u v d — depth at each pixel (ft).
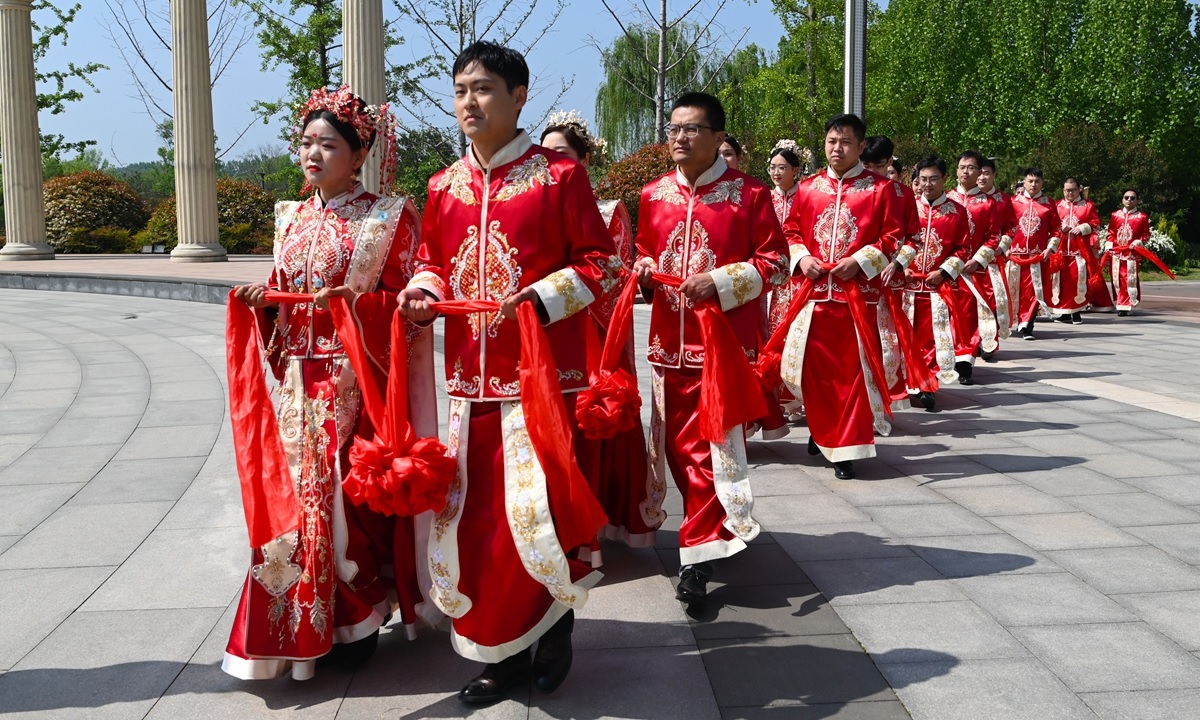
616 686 9.79
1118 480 16.89
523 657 9.85
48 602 12.04
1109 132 81.66
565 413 9.22
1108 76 81.35
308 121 10.36
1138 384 26.66
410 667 10.34
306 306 10.24
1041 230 38.47
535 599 9.32
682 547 11.80
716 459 11.70
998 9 90.38
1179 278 73.56
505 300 9.29
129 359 30.91
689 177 12.82
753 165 72.54
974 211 28.43
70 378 27.63
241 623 9.71
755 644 10.69
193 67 65.31
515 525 9.09
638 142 90.33
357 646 10.30
